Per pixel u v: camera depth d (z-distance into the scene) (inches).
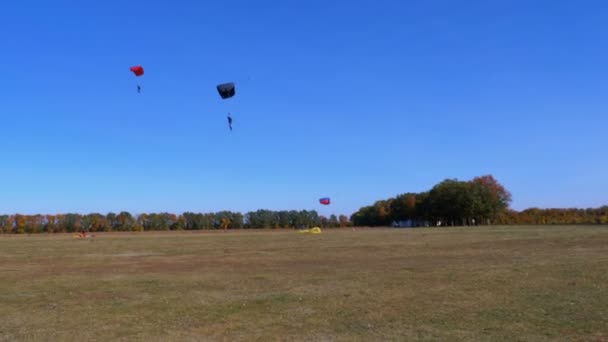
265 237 3026.6
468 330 478.0
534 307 575.5
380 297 677.3
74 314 604.7
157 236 3779.5
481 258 1208.8
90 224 6363.2
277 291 759.7
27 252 1835.6
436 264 1095.0
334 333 483.2
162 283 883.4
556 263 1022.4
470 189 5585.6
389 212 6914.4
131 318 575.5
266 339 466.0
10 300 717.9
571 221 5689.0
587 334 451.5
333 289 764.0
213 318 567.5
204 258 1439.5
